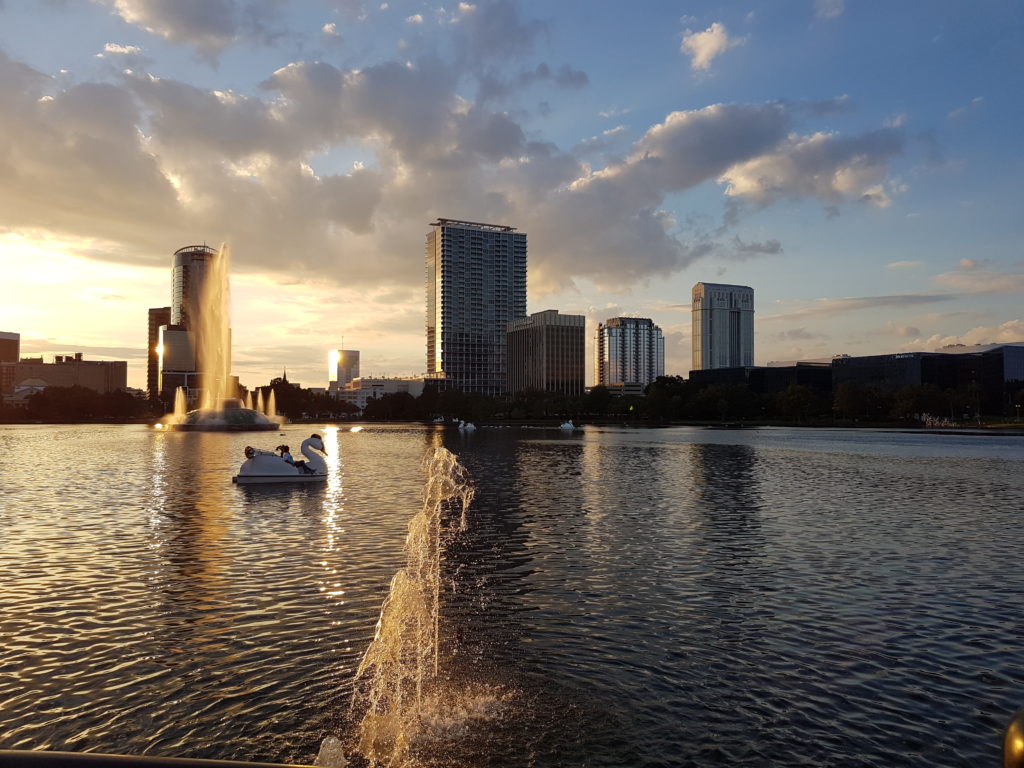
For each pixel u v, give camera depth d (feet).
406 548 67.62
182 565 60.54
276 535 74.02
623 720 32.68
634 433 387.75
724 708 33.83
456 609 48.78
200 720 32.40
